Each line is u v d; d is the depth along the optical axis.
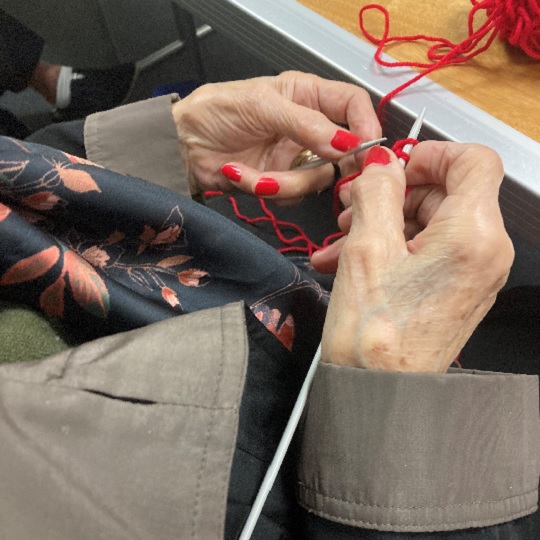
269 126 0.56
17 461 0.29
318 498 0.35
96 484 0.29
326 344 0.39
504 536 0.36
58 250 0.38
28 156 0.39
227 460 0.30
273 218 0.82
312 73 0.54
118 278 0.45
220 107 0.56
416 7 0.54
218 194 0.82
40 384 0.31
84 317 0.40
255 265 0.45
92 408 0.31
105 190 0.41
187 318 0.34
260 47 0.58
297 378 0.45
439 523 0.33
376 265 0.38
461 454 0.34
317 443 0.35
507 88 0.48
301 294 0.48
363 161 0.51
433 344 0.37
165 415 0.30
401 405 0.33
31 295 0.39
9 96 1.40
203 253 0.45
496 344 0.69
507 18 0.48
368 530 0.33
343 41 0.52
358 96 0.51
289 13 0.54
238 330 0.33
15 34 1.05
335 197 0.58
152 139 0.55
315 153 0.55
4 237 0.36
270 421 0.41
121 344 0.33
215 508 0.29
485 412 0.36
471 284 0.36
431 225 0.39
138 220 0.43
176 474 0.29
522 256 0.90
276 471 0.36
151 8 1.40
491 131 0.45
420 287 0.37
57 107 1.26
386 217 0.39
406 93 0.49
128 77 1.28
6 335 0.37
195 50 1.26
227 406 0.30
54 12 1.28
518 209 0.45
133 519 0.29
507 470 0.36
